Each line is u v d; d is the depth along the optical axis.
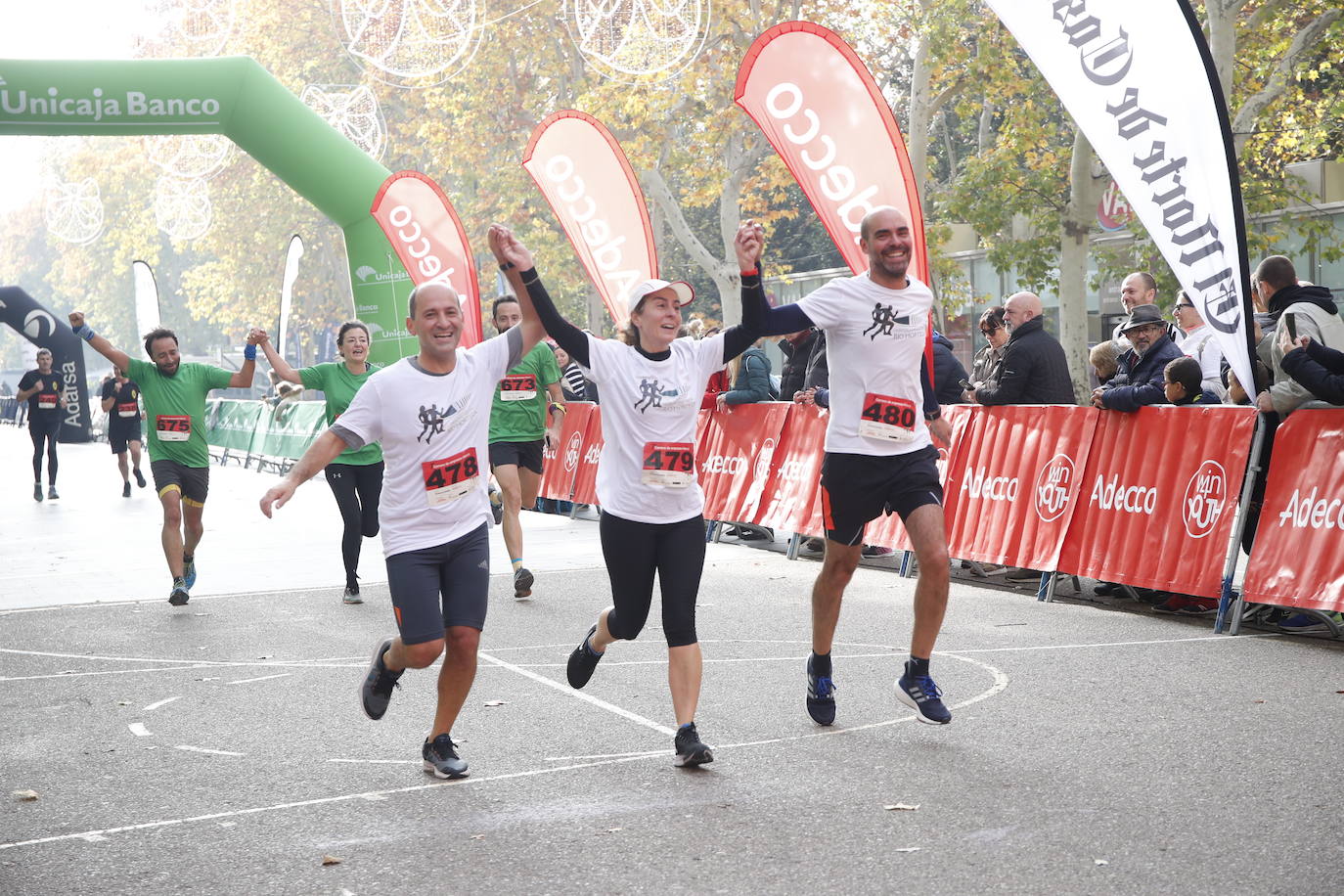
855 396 5.29
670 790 4.55
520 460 9.41
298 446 23.23
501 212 35.53
